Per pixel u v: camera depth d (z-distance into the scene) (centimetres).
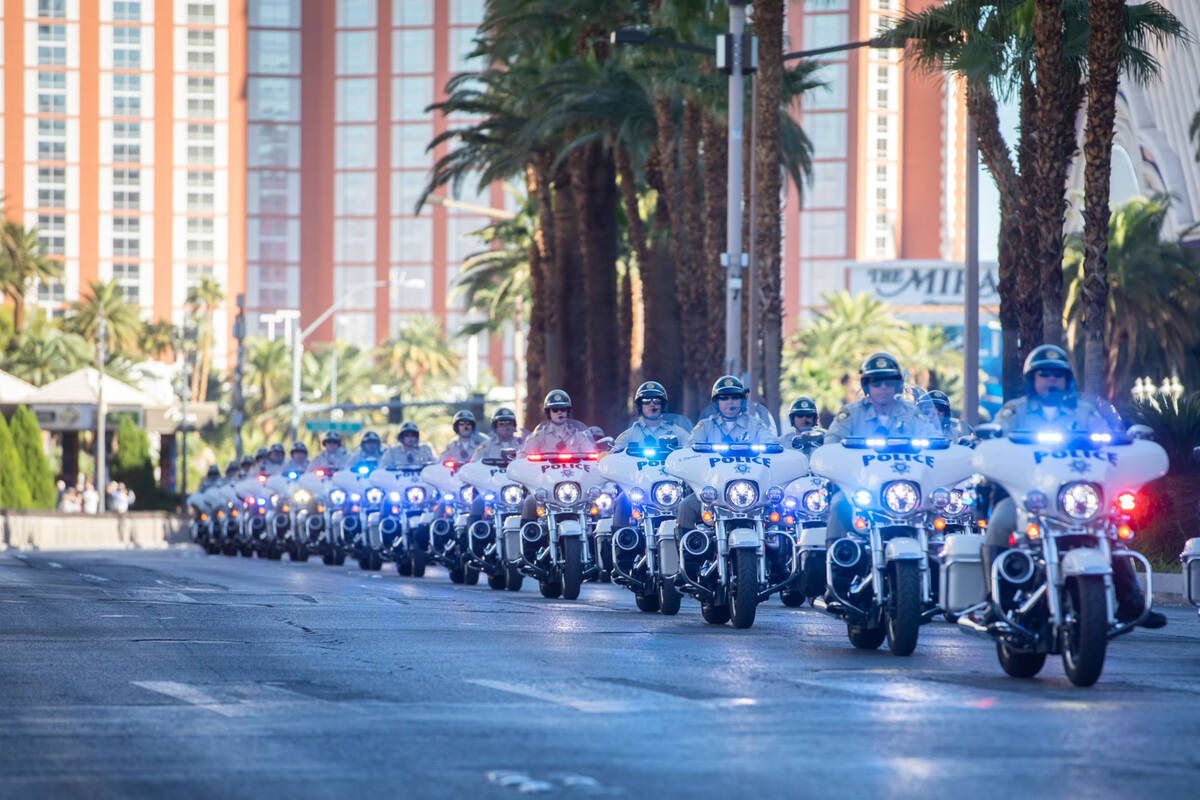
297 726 1825
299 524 7606
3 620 3384
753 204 7600
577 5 9269
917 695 2086
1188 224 13988
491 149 10994
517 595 4509
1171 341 13162
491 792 1432
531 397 12575
